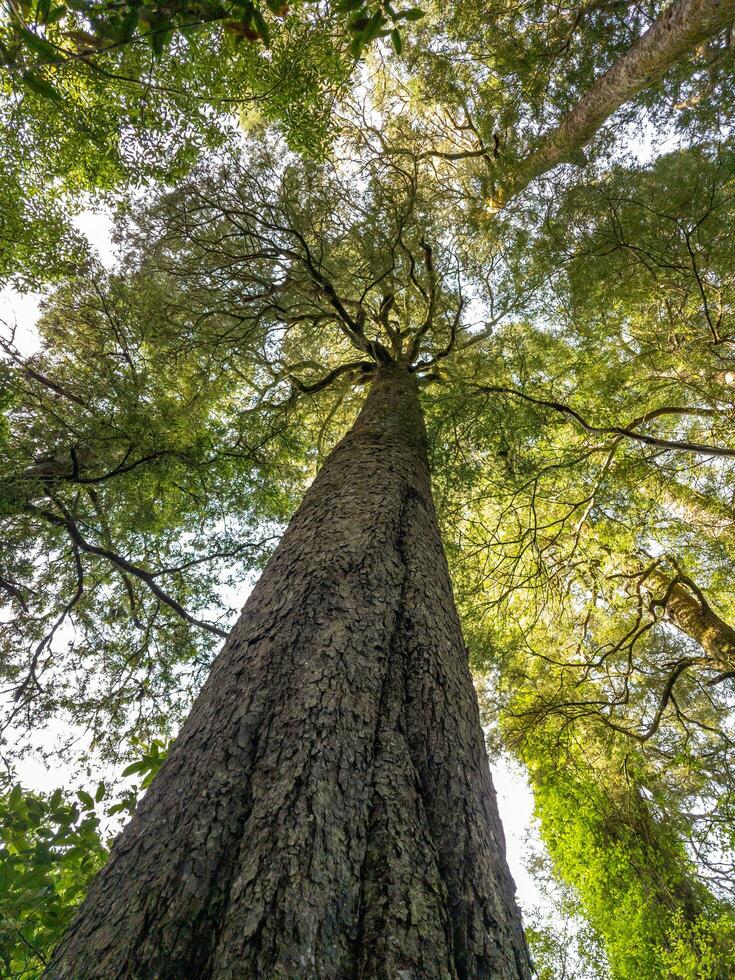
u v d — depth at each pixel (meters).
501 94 8.63
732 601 8.57
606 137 7.43
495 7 7.76
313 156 5.24
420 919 1.04
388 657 1.81
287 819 1.17
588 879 7.54
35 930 2.13
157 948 0.96
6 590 6.16
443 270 7.35
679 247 6.44
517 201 7.41
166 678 6.70
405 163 8.50
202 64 4.57
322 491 3.03
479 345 7.71
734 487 7.47
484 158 9.01
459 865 1.24
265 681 1.59
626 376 7.71
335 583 2.07
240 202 6.54
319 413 8.46
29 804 2.31
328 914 1.02
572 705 7.61
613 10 7.55
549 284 7.32
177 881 1.07
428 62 8.53
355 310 8.01
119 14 1.58
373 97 9.58
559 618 9.03
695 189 6.27
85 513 6.48
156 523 6.93
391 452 3.66
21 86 4.08
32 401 5.72
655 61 5.90
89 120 4.88
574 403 7.78
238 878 1.06
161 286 6.79
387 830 1.22
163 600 6.47
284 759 1.32
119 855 1.21
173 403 6.61
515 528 8.91
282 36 4.66
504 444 6.92
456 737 1.61
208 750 1.39
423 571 2.39
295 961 0.92
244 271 6.98
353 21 1.62
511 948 1.12
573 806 7.97
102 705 6.17
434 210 7.90
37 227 5.34
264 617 1.93
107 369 6.05
